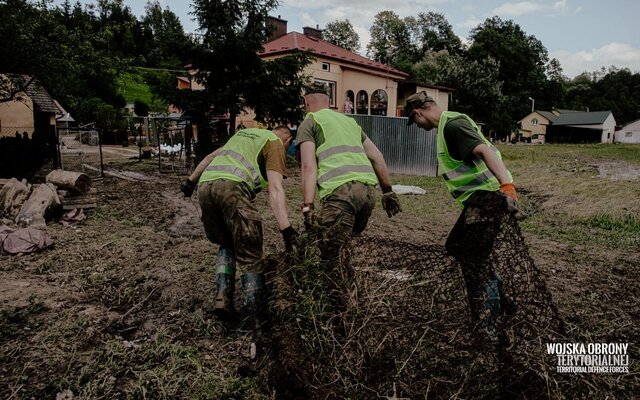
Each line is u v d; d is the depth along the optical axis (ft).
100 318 10.84
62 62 43.24
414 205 30.22
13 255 15.88
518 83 249.55
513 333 7.45
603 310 12.00
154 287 12.80
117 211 25.20
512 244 8.20
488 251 8.20
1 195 21.54
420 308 8.13
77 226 20.92
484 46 241.96
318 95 11.22
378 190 36.68
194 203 28.35
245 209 9.85
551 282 14.17
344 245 8.91
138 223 22.17
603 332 10.59
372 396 7.38
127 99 192.85
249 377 8.49
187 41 52.75
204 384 8.21
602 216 25.04
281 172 10.08
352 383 7.57
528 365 7.25
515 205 8.24
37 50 40.91
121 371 8.62
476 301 7.86
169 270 14.24
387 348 7.72
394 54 237.04
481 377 7.41
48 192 21.57
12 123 70.44
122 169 50.14
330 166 9.80
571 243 19.75
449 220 25.23
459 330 7.67
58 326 10.24
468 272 8.07
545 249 18.52
